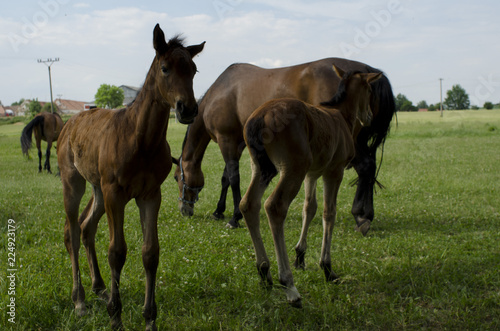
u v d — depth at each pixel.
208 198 8.28
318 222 6.44
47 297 3.69
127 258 4.67
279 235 3.77
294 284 4.03
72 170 3.79
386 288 4.01
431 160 13.10
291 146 3.70
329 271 4.20
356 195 5.87
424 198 7.73
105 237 5.50
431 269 4.36
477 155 14.27
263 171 3.89
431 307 3.67
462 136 24.50
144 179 3.23
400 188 8.52
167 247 5.05
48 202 7.58
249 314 3.48
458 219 6.23
